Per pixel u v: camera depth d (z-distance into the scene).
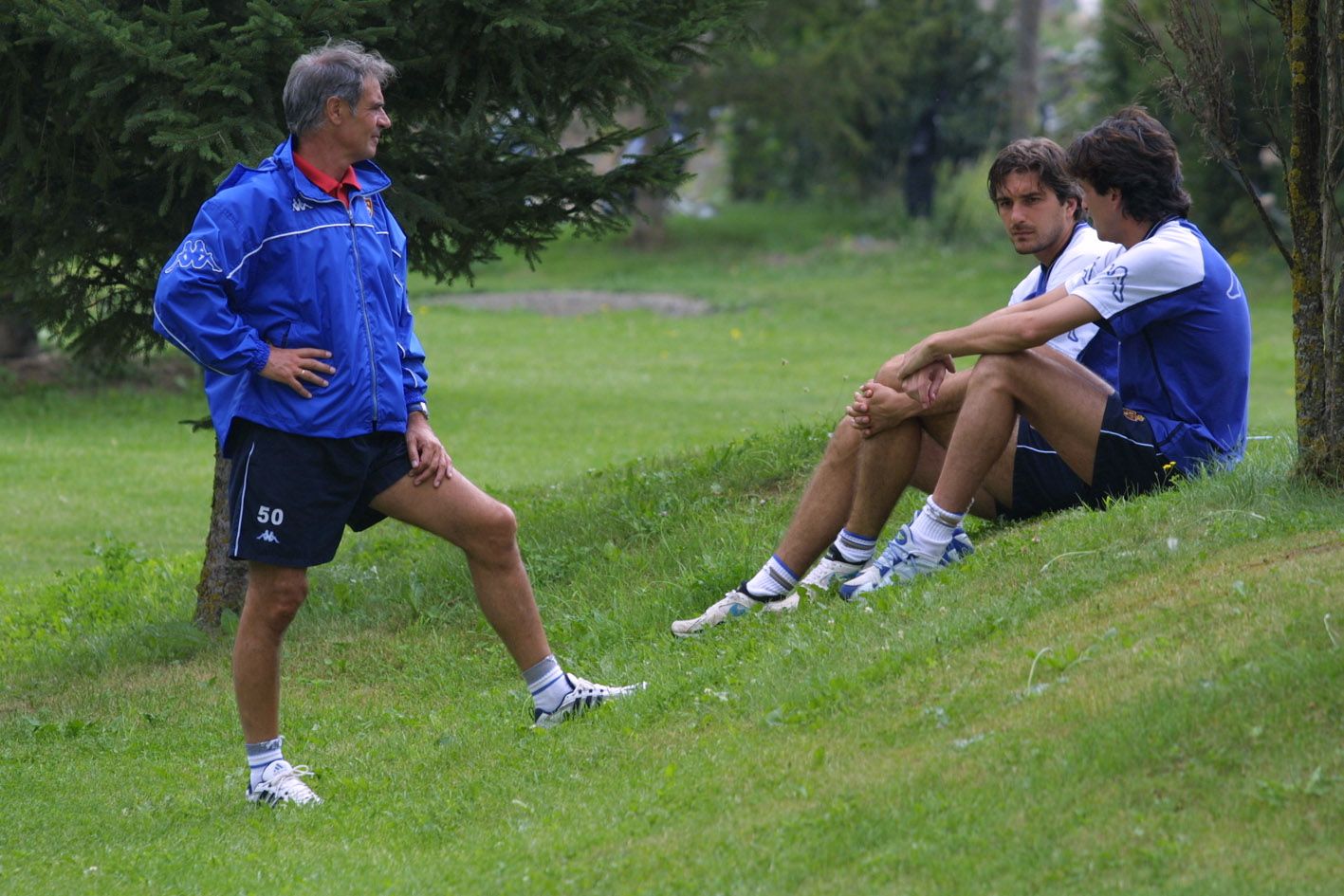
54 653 17.92
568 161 17.86
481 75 16.77
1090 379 12.18
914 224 92.94
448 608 16.94
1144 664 8.80
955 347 11.73
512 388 49.03
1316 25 11.16
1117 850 7.08
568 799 9.66
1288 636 8.56
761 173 108.25
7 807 11.60
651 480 19.81
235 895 8.98
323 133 10.70
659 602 14.71
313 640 16.73
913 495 16.19
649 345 60.66
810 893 7.36
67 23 14.58
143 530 29.61
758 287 78.94
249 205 10.46
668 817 8.76
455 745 11.66
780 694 10.38
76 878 9.71
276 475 10.52
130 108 15.55
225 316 10.33
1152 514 11.43
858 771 8.63
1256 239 73.44
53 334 18.36
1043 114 94.69
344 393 10.56
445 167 17.78
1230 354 12.21
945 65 91.94
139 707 15.07
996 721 8.74
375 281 10.83
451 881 8.59
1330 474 11.20
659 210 93.75
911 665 10.12
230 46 15.15
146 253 16.95
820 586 12.63
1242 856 6.81
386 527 23.62
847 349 58.78
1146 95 13.31
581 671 13.39
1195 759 7.66
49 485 33.78
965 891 7.03
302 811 10.70
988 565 11.72
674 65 16.89
